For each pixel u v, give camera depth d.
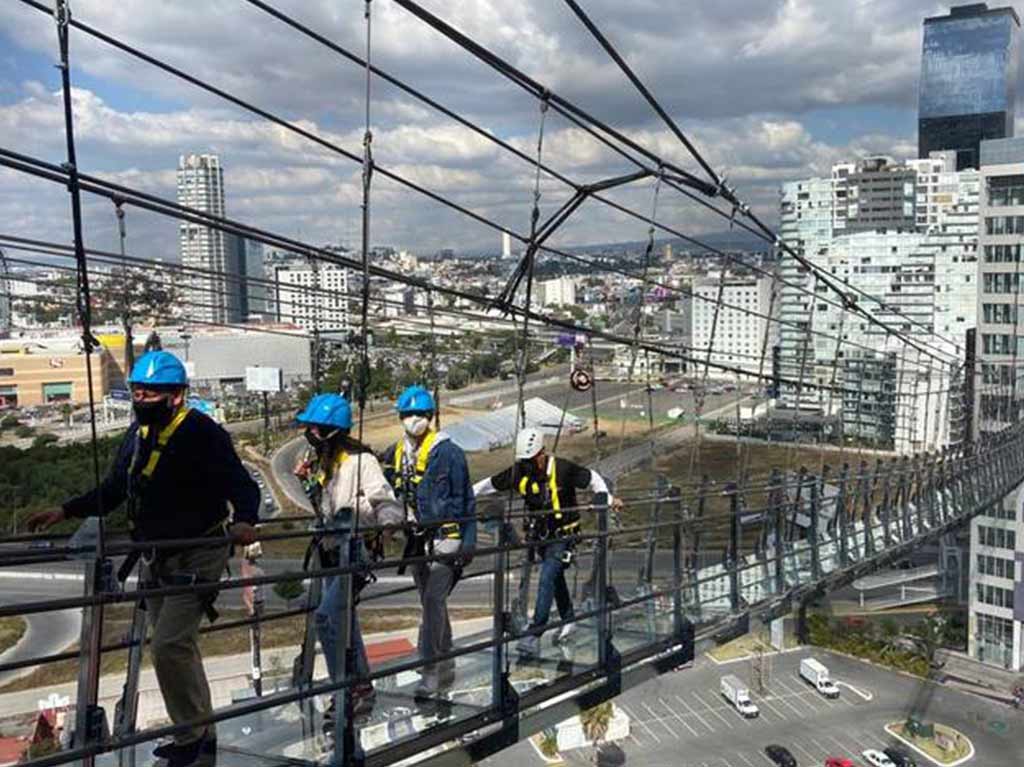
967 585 40.75
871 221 67.88
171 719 4.91
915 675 34.84
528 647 7.29
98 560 4.17
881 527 14.62
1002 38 173.38
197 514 4.83
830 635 37.75
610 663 7.39
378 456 6.73
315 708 5.78
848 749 29.47
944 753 28.98
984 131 174.12
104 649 4.80
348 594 5.28
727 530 9.98
